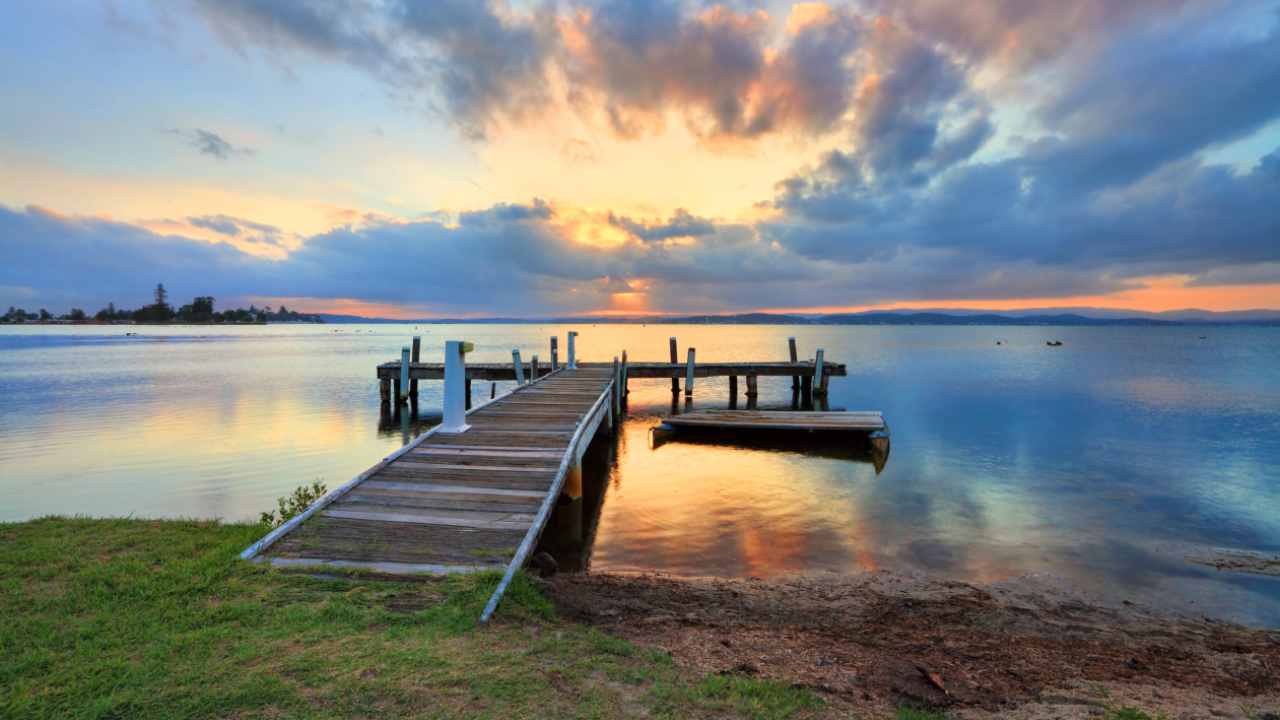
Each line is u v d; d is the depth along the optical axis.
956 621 5.99
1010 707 3.88
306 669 3.59
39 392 25.78
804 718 3.50
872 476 12.82
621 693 3.59
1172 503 10.84
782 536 9.06
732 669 4.18
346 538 5.89
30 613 4.21
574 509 9.94
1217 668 4.96
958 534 9.16
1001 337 120.00
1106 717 3.77
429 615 4.42
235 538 5.98
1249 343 91.62
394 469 8.09
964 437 17.47
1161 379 34.97
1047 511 10.34
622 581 6.70
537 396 14.68
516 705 3.36
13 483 11.80
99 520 6.80
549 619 4.71
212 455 14.47
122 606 4.36
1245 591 7.09
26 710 3.06
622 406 23.53
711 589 6.68
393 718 3.15
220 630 4.02
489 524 6.28
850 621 5.83
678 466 13.83
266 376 33.50
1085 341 99.44
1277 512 10.30
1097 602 6.73
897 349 70.38
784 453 15.16
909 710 3.71
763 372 25.86
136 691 3.27
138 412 20.72
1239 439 17.05
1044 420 20.56
